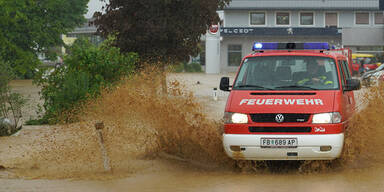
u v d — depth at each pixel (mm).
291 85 21391
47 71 38938
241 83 22031
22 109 45750
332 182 18422
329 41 145250
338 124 19359
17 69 72938
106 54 40781
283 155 19234
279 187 17688
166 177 19781
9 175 20359
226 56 148125
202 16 51062
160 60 50031
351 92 24109
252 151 19359
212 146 22469
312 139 19031
